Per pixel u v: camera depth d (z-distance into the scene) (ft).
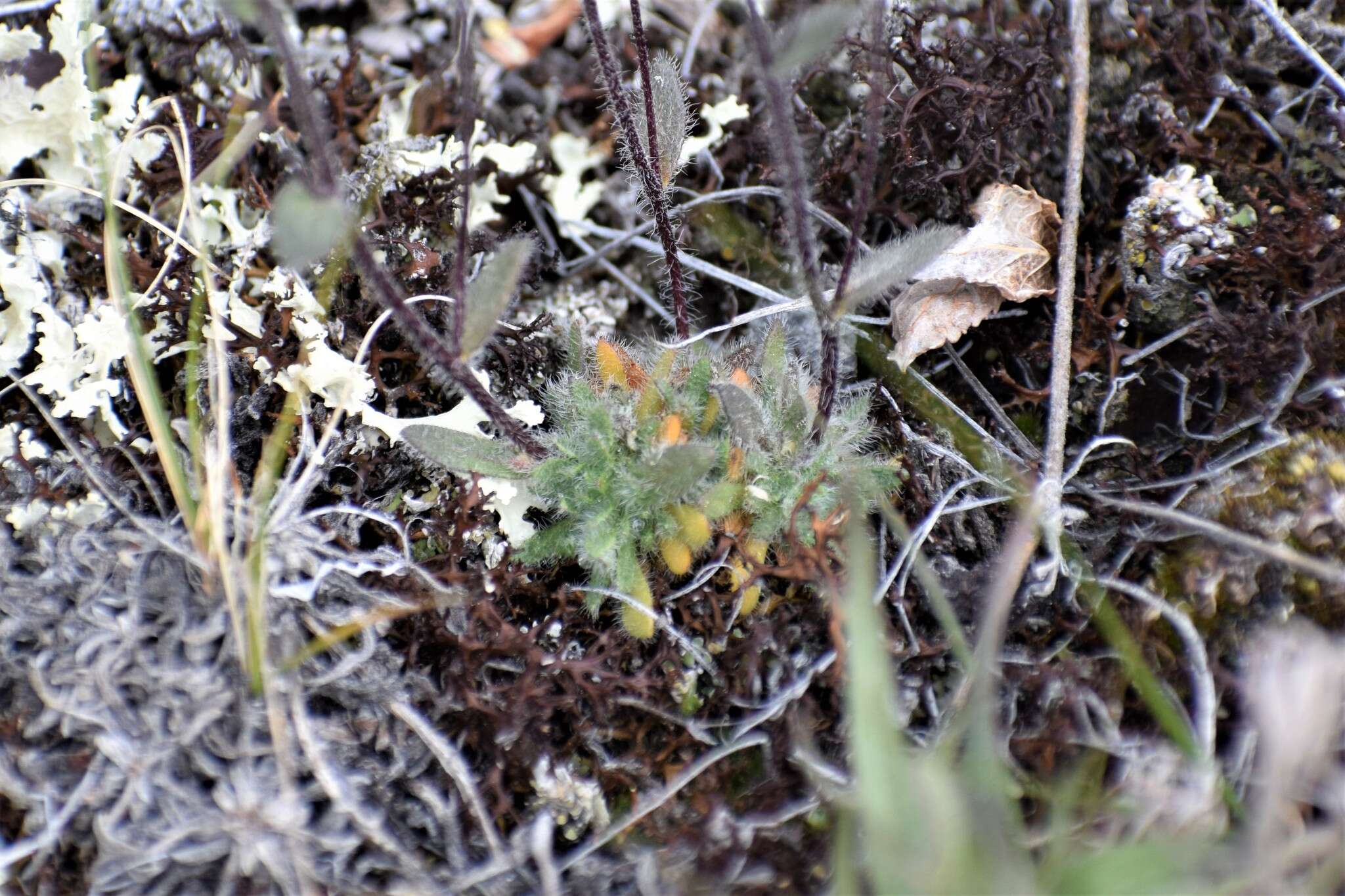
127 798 1.13
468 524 1.18
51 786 1.13
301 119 1.09
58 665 1.14
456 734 1.16
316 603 1.16
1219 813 1.13
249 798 1.13
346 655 1.15
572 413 1.19
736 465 1.17
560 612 1.17
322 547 1.16
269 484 1.17
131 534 1.16
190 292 1.20
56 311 1.21
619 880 1.14
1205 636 1.17
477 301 1.12
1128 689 1.16
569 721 1.16
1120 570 1.18
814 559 1.16
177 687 1.14
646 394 1.18
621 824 1.14
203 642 1.15
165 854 1.13
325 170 1.09
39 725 1.14
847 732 1.15
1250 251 1.20
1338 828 1.10
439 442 1.16
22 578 1.16
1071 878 1.08
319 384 1.19
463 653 1.16
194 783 1.13
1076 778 1.12
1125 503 1.18
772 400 1.19
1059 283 1.19
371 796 1.14
